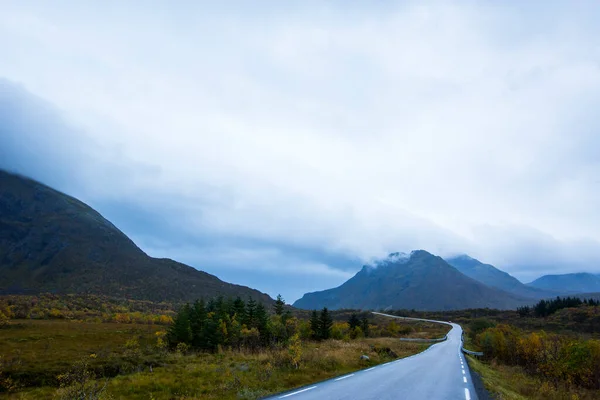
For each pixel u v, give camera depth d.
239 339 45.78
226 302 72.50
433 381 16.19
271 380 14.34
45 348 38.34
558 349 28.80
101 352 32.72
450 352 36.81
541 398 18.20
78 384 11.64
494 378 21.36
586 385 25.69
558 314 98.44
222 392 12.55
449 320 142.00
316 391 12.29
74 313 96.19
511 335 40.06
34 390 19.94
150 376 17.73
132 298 181.50
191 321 51.00
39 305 103.12
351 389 12.86
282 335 48.94
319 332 59.59
